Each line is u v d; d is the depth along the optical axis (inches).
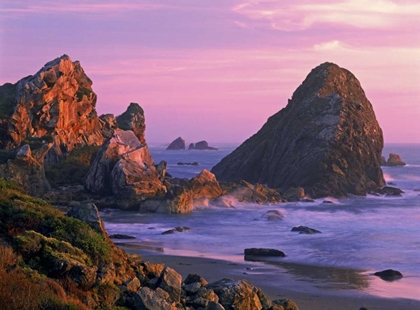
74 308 710.5
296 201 3560.5
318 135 4276.6
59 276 811.4
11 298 673.0
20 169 3041.3
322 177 4005.9
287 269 1565.0
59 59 3809.1
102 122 4279.0
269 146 4734.3
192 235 2201.0
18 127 3513.8
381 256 1774.1
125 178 3129.9
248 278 1429.6
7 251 803.4
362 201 3698.3
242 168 4783.5
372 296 1275.8
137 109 4773.6
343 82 5036.9
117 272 891.4
